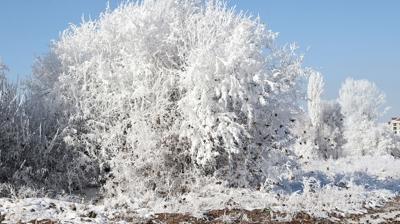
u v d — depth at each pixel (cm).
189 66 1581
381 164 2648
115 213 1134
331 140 3950
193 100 1490
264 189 1492
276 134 1580
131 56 1661
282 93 1588
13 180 1528
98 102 1712
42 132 1677
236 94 1491
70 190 1549
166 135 1544
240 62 1503
